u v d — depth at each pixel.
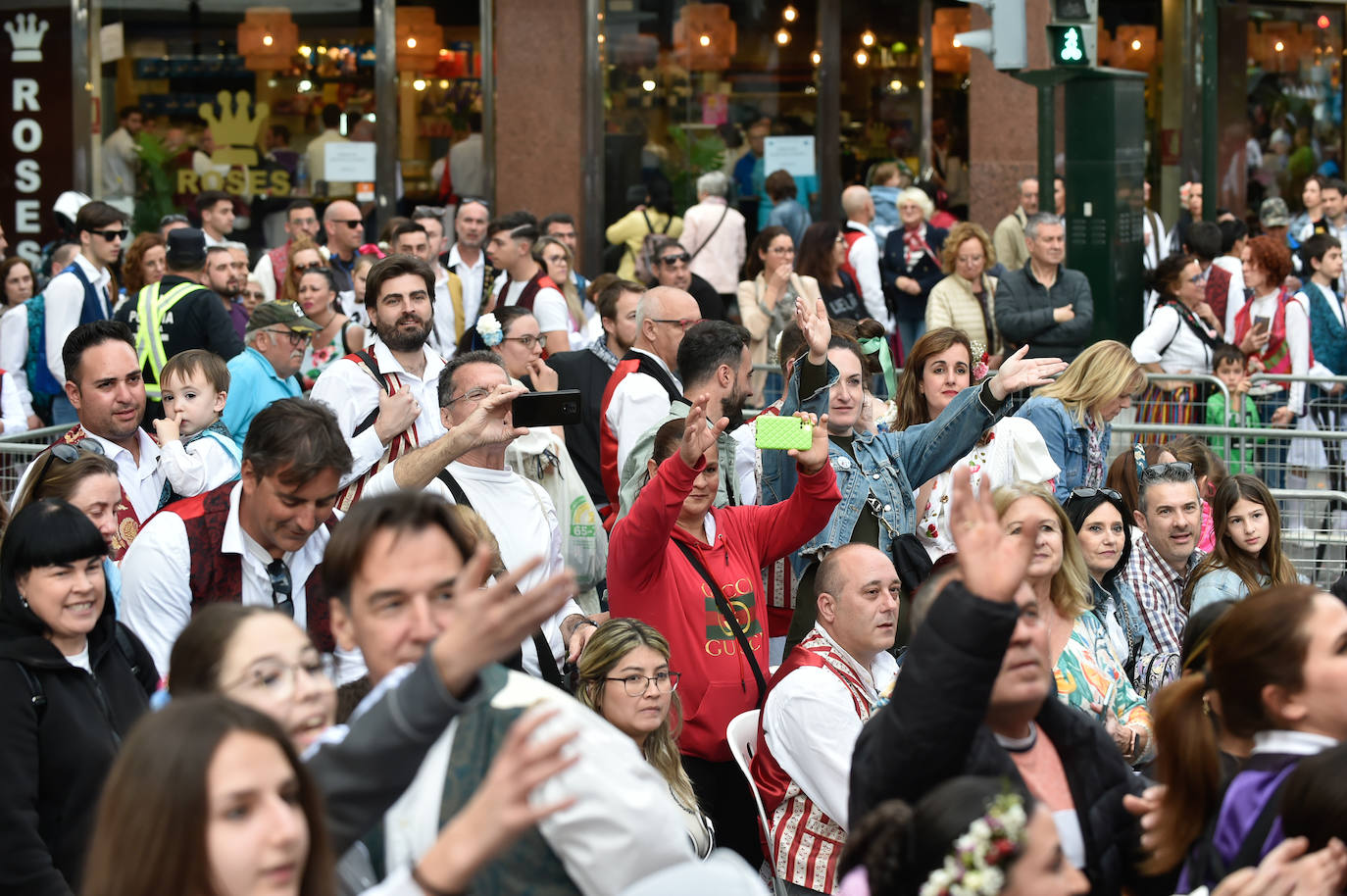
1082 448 7.92
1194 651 4.54
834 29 17.89
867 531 6.86
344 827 2.82
